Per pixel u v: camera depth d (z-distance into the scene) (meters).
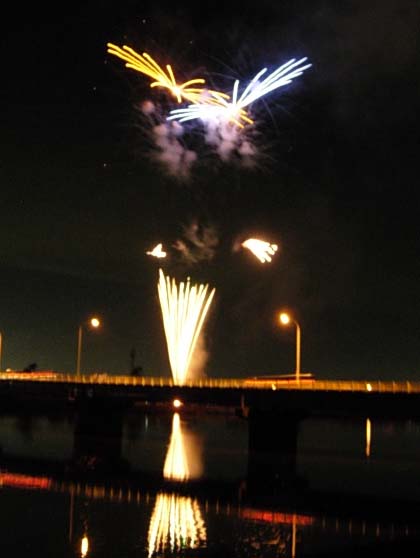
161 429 134.38
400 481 87.94
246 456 104.62
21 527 66.50
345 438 127.50
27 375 126.94
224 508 73.88
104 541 62.62
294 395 95.62
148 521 68.81
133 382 110.12
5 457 102.50
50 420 135.62
